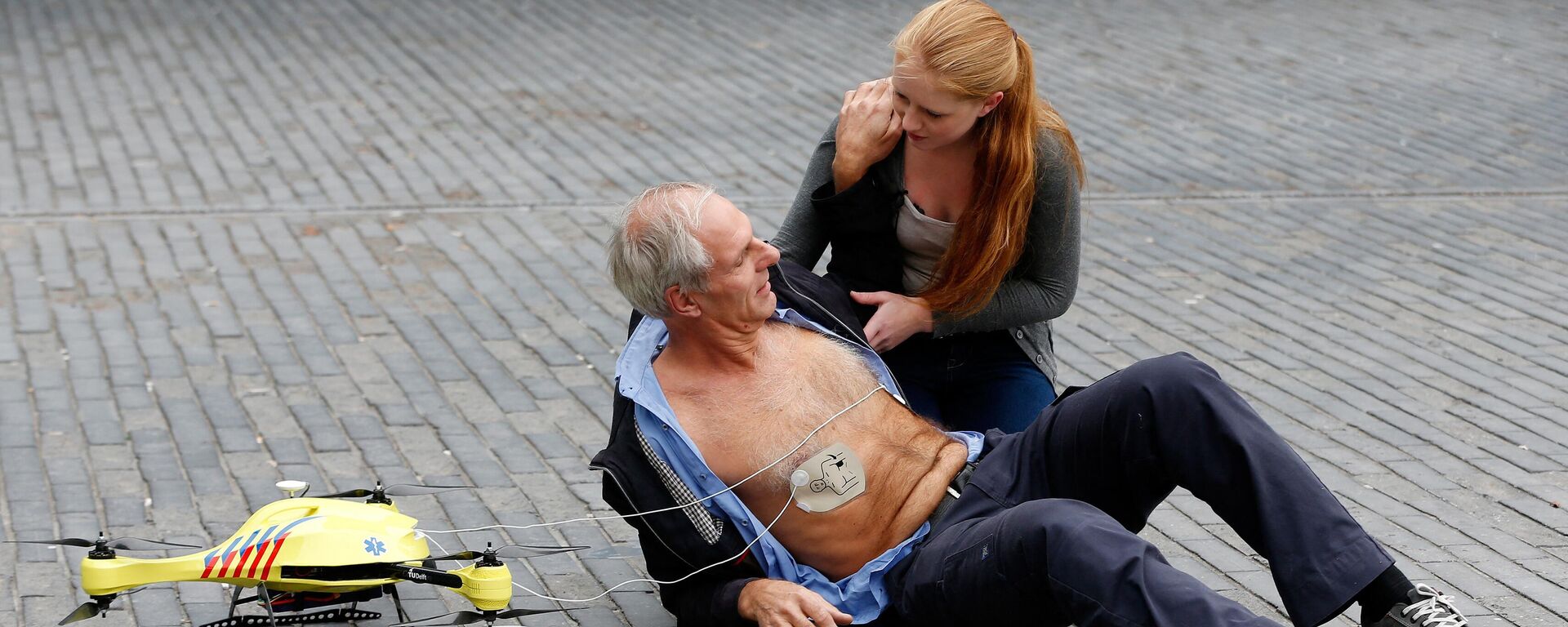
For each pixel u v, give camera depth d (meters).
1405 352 6.62
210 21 13.89
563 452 5.16
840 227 3.85
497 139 10.28
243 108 10.82
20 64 11.87
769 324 3.49
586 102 11.44
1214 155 10.44
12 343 6.10
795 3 15.79
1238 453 3.04
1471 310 7.29
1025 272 3.89
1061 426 3.28
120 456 4.95
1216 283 7.64
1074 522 2.92
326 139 10.07
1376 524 4.72
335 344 6.26
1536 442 5.53
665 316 3.27
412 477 4.88
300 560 3.12
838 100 11.82
